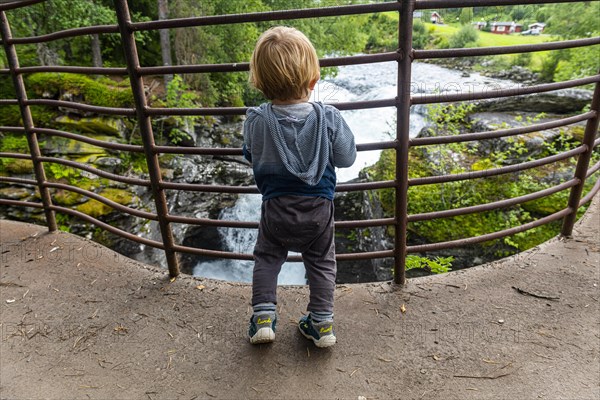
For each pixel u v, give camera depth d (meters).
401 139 2.06
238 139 10.70
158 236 7.98
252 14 1.88
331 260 1.87
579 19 9.71
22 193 6.42
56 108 8.05
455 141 2.11
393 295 2.31
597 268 2.48
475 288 2.35
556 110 7.79
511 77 12.31
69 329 2.15
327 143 1.63
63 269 2.66
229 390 1.77
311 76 1.62
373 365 1.86
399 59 1.90
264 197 1.75
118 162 7.45
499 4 1.87
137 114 2.18
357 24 14.34
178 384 1.81
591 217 3.07
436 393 1.71
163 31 10.86
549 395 1.68
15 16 9.20
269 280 1.86
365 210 7.88
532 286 2.35
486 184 6.13
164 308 2.29
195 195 8.99
